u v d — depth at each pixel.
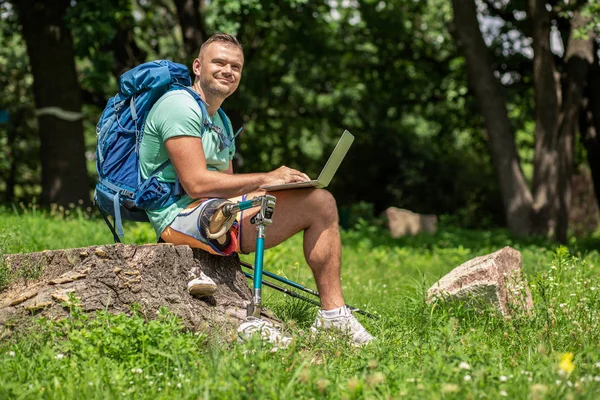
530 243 14.59
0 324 4.11
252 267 5.01
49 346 3.74
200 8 18.72
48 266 4.42
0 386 3.21
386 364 3.69
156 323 3.88
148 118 4.50
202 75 4.71
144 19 23.06
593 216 30.94
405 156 31.72
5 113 17.50
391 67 24.23
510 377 3.40
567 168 16.31
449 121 24.72
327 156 32.06
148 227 9.11
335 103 25.67
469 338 3.99
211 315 4.41
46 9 15.27
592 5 14.89
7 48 22.22
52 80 15.22
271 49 23.88
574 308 5.08
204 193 4.43
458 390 3.16
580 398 3.17
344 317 4.59
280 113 26.52
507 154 16.64
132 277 4.30
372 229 16.42
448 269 9.76
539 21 16.06
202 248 4.53
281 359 3.71
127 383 3.43
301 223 4.64
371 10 23.33
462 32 16.70
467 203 31.91
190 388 3.29
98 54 15.50
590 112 18.53
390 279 8.45
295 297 5.09
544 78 16.23
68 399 3.19
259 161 29.22
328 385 3.34
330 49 23.19
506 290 5.36
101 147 4.62
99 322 3.94
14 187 28.66
